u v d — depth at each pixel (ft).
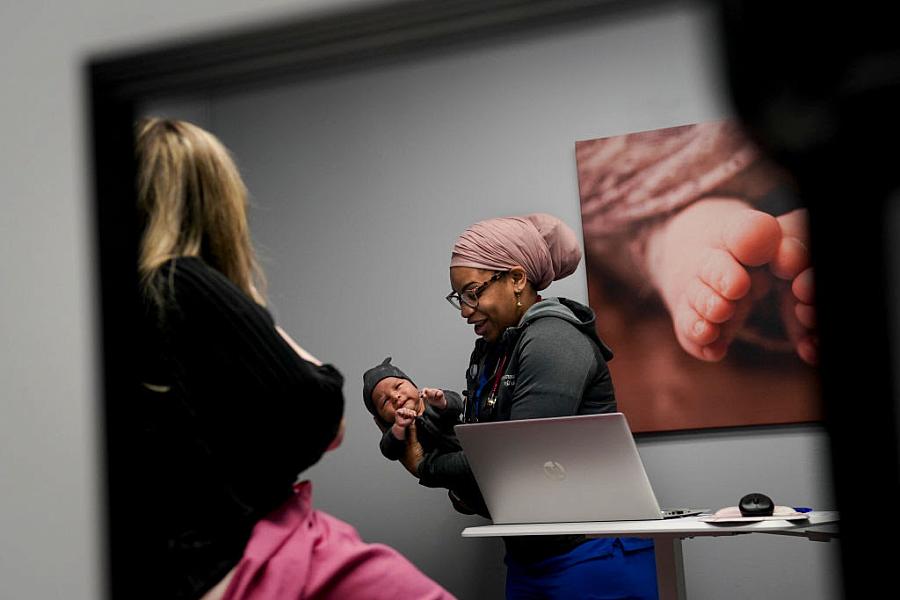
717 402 10.09
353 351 11.40
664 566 6.46
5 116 5.73
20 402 5.57
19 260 5.65
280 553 4.66
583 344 7.48
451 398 9.89
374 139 11.60
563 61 10.96
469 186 11.21
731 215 10.17
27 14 5.74
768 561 9.95
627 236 10.44
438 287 11.22
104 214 5.38
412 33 4.80
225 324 4.78
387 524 10.99
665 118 10.57
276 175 11.92
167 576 4.76
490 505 6.66
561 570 7.80
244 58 5.16
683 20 10.58
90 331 5.46
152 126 5.45
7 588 5.49
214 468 4.70
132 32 5.40
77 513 5.38
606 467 6.10
